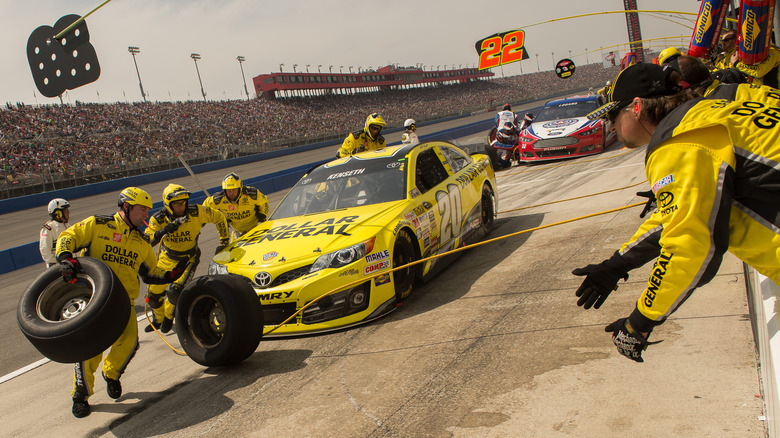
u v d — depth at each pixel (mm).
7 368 4875
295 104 59094
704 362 2580
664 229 1422
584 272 1680
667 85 1591
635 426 2195
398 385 2988
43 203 25953
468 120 60594
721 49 4898
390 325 4035
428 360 3242
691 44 3627
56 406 3670
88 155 34188
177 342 4793
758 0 3188
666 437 2084
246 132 47062
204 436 2832
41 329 3133
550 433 2266
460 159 6355
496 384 2783
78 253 3926
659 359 2703
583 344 3047
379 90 74125
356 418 2709
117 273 3797
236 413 3037
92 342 3170
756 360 2490
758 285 2367
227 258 4508
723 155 1362
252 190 6332
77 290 3514
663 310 1451
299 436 2641
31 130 34438
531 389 2662
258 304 3799
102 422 3273
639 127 1653
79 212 22672
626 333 1569
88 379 3445
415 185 5117
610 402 2408
